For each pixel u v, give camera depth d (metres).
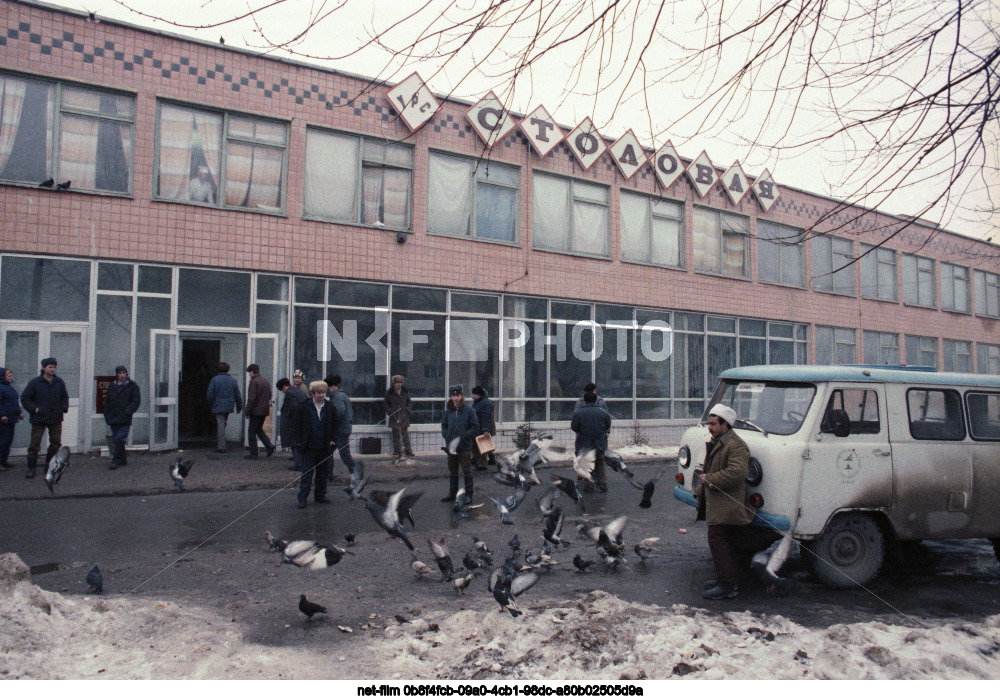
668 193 19.03
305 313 14.02
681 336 19.22
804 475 5.64
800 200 22.03
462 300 15.82
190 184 13.10
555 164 17.19
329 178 14.34
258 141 13.69
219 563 6.21
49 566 6.00
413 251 15.12
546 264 16.94
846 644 4.16
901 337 25.55
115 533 7.30
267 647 4.20
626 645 4.09
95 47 12.33
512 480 7.01
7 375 10.75
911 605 5.40
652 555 6.88
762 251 21.05
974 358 28.84
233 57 13.42
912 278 26.38
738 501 5.39
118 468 11.06
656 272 18.72
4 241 11.63
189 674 3.74
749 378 6.71
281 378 13.66
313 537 7.33
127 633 4.24
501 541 7.40
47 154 12.02
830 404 5.91
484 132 16.03
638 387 18.34
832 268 23.16
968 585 6.04
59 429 10.50
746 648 4.17
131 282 12.55
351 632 4.51
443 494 10.47
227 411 12.82
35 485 9.67
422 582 5.75
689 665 3.84
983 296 29.64
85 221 12.20
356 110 14.57
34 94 11.97
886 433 6.03
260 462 12.21
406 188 15.20
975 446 6.29
